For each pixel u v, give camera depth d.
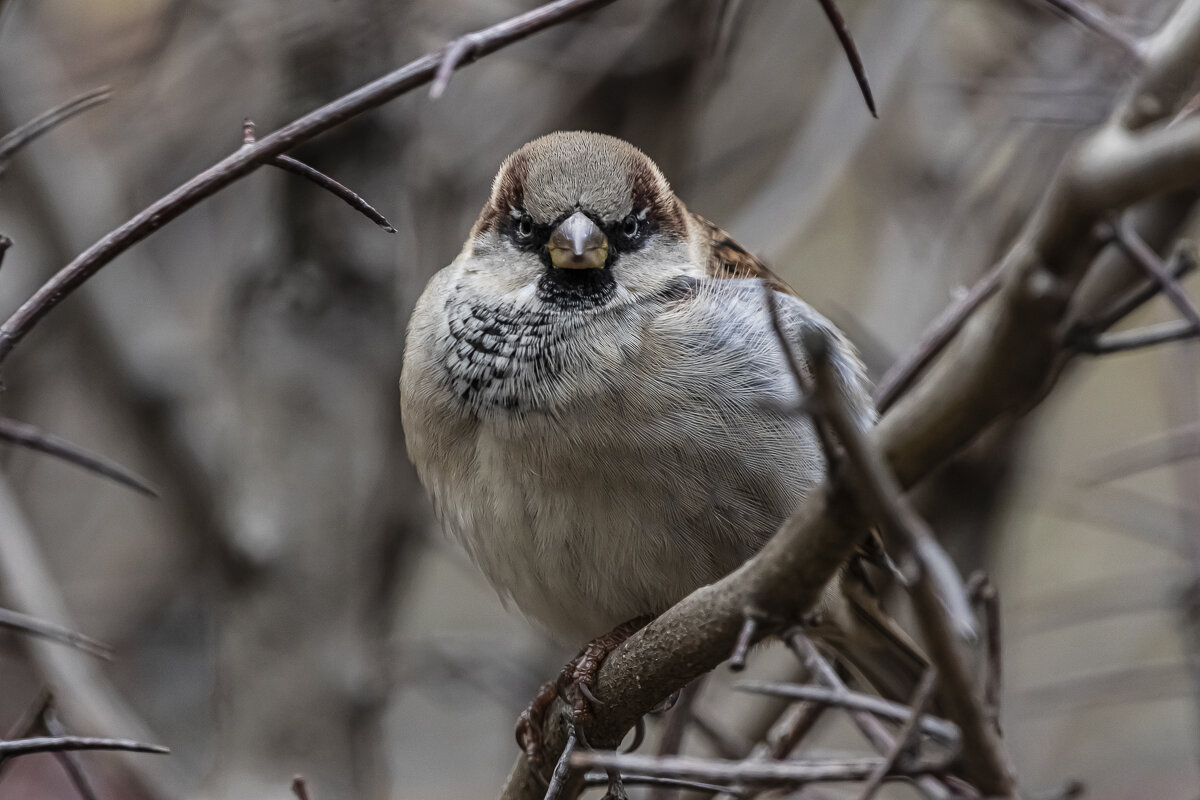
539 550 6.67
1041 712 10.08
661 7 9.87
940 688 3.94
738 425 6.46
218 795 9.62
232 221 10.94
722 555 6.54
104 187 10.94
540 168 7.12
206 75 11.29
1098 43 9.70
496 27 4.20
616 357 6.53
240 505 9.98
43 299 4.40
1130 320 11.09
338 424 9.98
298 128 4.36
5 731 10.62
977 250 10.09
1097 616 9.14
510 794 6.15
